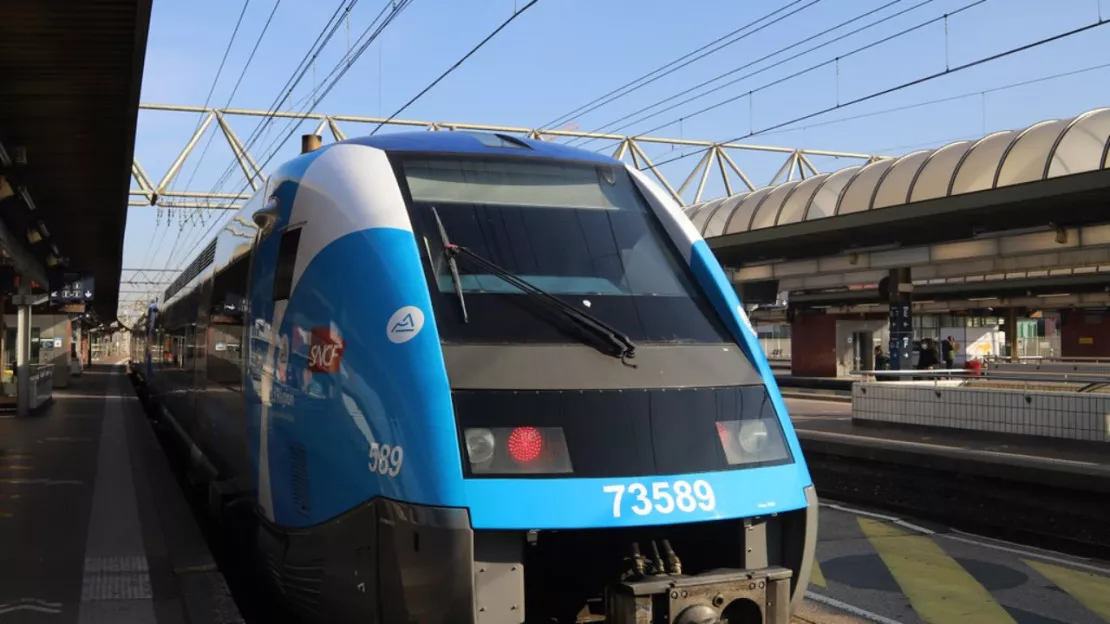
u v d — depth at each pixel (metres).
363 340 4.38
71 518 8.59
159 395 16.92
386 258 4.54
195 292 9.80
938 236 23.11
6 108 11.47
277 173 5.99
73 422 18.95
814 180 24.11
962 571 7.10
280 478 5.02
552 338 4.48
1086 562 7.40
